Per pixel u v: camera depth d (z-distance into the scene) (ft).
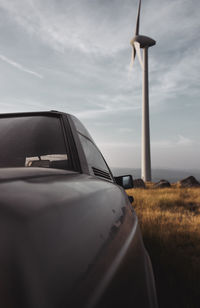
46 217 0.96
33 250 0.78
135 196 36.60
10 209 0.82
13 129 3.90
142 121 136.36
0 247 0.72
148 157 132.77
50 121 4.17
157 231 14.40
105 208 1.96
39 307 0.72
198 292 7.16
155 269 9.14
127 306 1.49
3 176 1.33
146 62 135.85
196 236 14.12
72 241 1.10
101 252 1.40
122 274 1.59
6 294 0.67
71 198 1.39
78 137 3.89
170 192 46.60
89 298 1.06
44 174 1.73
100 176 3.99
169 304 6.82
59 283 0.87
